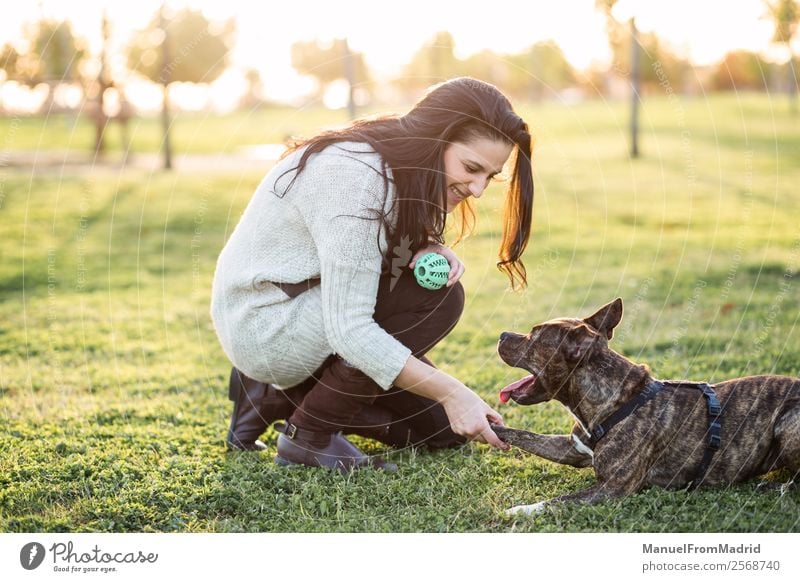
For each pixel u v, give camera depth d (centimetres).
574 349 337
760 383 347
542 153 1745
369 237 318
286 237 336
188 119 2745
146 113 2770
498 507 323
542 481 348
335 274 317
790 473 344
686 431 334
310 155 330
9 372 506
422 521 311
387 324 352
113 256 912
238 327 348
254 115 2530
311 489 333
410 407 376
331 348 343
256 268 341
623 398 333
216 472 353
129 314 663
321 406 349
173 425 417
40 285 770
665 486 336
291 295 340
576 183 1393
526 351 347
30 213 1149
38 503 326
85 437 395
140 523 317
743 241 897
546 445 352
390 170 323
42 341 582
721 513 312
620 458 326
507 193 357
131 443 390
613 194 1276
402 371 322
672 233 976
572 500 321
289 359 346
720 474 336
